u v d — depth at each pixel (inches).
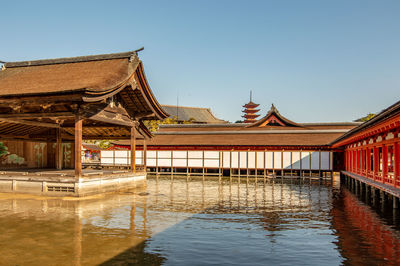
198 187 1171.3
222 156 1648.6
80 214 613.3
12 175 837.8
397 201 727.7
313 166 1546.5
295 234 501.7
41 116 795.4
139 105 1011.9
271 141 1648.6
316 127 2032.5
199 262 374.6
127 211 655.1
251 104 4421.8
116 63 881.5
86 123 1094.4
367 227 552.7
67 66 936.9
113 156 1796.3
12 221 553.0
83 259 376.8
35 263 362.9
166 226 538.9
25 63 1001.5
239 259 386.3
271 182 1427.2
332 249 426.6
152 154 1744.6
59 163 1155.3
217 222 577.9
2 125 987.9
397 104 487.5
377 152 920.9
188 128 2142.0
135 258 383.6
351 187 1235.2
